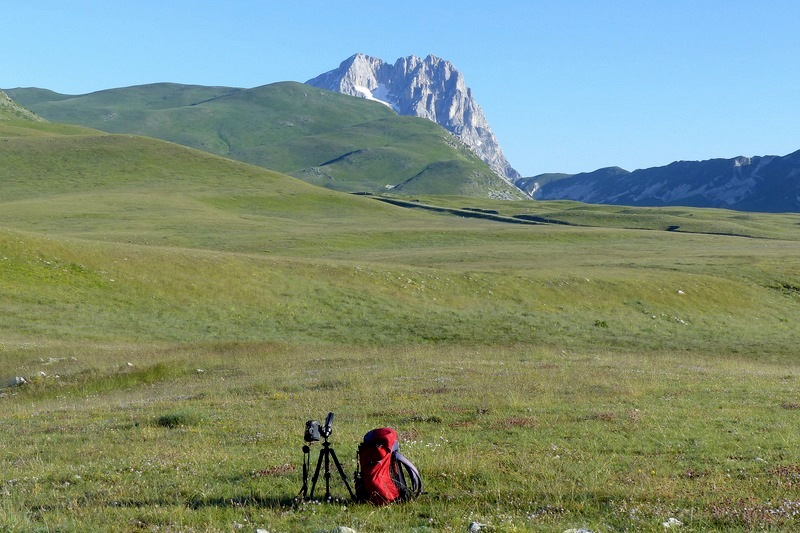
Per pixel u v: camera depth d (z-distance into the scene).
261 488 11.80
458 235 111.56
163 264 56.78
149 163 171.62
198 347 37.97
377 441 10.91
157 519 10.12
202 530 9.55
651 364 34.03
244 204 143.62
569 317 53.88
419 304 54.97
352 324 49.03
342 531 9.06
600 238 114.31
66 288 50.25
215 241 92.62
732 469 12.98
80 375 30.42
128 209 120.12
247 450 15.08
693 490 11.50
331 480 12.43
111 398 26.33
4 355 33.94
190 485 12.05
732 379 27.83
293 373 29.69
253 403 22.03
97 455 15.05
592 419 18.12
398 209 163.38
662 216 178.25
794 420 18.36
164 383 29.41
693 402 21.47
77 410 22.64
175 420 18.75
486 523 9.60
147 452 14.93
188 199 137.00
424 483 11.93
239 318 49.00
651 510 10.34
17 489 12.11
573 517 10.16
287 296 54.28
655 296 60.97
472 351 39.03
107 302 49.34
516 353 38.12
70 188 146.38
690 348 46.09
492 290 59.56
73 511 10.49
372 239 102.44
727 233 149.75
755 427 17.33
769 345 47.88
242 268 58.50
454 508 10.51
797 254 86.62
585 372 28.91
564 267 72.56
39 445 16.72
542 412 19.27
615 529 9.59
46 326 42.84
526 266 73.56
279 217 134.25
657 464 13.34
